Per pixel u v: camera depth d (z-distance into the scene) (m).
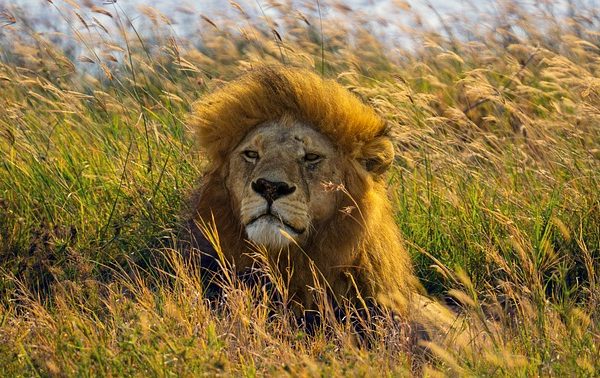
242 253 10.32
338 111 10.24
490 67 18.17
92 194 13.25
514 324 10.54
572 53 18.84
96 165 14.06
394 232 10.88
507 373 8.98
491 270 12.26
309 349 9.48
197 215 10.64
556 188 13.58
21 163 13.72
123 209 13.02
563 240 12.84
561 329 10.05
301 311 10.27
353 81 15.52
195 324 9.33
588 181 13.82
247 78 10.57
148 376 8.44
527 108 17.08
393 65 18.44
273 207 9.80
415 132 13.88
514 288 11.39
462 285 11.88
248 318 9.48
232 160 10.31
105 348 8.74
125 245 12.12
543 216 13.10
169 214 12.57
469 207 13.20
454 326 10.49
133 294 10.75
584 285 12.31
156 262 11.16
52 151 14.38
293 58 15.66
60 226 12.38
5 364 8.78
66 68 15.52
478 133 15.05
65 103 14.65
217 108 10.48
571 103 15.27
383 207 10.75
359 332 10.08
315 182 10.10
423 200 13.24
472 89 14.85
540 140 14.44
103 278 11.61
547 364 8.95
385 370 8.87
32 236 12.05
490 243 12.18
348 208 9.94
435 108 17.09
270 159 9.98
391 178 13.27
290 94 10.23
